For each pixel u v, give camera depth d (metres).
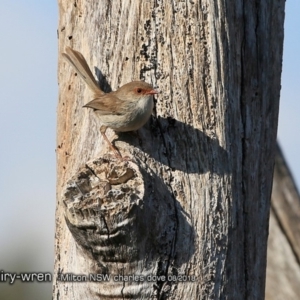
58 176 14.69
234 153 13.56
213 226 12.89
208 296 12.61
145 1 13.94
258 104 14.20
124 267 12.29
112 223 11.72
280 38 14.84
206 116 13.48
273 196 18.62
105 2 14.42
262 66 14.32
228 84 13.66
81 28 14.98
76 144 14.48
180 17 13.74
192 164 13.24
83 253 12.50
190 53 13.66
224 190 13.20
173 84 13.68
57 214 14.32
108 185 12.12
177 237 12.62
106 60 14.42
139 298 12.35
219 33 13.65
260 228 13.98
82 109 14.68
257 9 14.30
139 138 13.59
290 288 18.19
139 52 14.00
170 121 13.54
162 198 12.58
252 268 13.60
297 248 18.28
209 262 12.70
